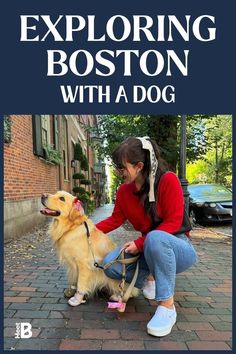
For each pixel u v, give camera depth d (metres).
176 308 3.29
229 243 7.16
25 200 8.20
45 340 2.58
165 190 2.91
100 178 50.00
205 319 3.03
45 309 3.17
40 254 5.57
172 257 2.76
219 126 15.66
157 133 10.49
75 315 3.04
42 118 10.91
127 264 3.14
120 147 2.82
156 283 2.79
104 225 3.56
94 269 3.33
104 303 3.34
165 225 2.86
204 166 29.56
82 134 25.69
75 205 3.32
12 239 6.98
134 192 3.09
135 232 9.08
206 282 4.20
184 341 2.60
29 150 8.84
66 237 3.27
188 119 10.97
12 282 4.00
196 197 10.85
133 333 2.71
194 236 8.08
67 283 3.96
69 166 18.03
